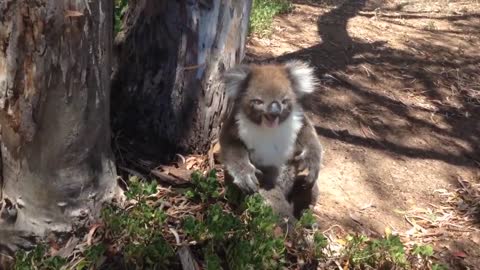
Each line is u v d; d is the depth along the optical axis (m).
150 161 1.57
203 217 1.40
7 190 1.27
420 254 1.39
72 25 1.14
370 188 1.73
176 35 1.53
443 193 1.75
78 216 1.30
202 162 1.60
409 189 1.75
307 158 1.45
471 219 1.65
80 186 1.28
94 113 1.25
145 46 1.56
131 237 1.29
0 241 1.29
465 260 1.49
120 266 1.25
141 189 1.38
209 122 1.61
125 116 1.60
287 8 3.02
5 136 1.22
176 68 1.55
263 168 1.49
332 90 2.18
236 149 1.42
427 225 1.61
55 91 1.17
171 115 1.58
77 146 1.24
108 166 1.36
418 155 1.91
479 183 1.81
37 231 1.28
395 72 2.39
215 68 1.57
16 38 1.13
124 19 1.71
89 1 1.16
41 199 1.26
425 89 2.30
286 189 1.53
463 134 2.05
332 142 1.90
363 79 2.30
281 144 1.45
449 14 3.31
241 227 1.29
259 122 1.39
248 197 1.37
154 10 1.53
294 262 1.34
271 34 2.62
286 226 1.42
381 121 2.05
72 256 1.29
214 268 1.18
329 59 2.42
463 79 2.40
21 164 1.23
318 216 1.56
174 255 1.28
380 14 3.23
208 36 1.53
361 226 1.56
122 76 1.60
